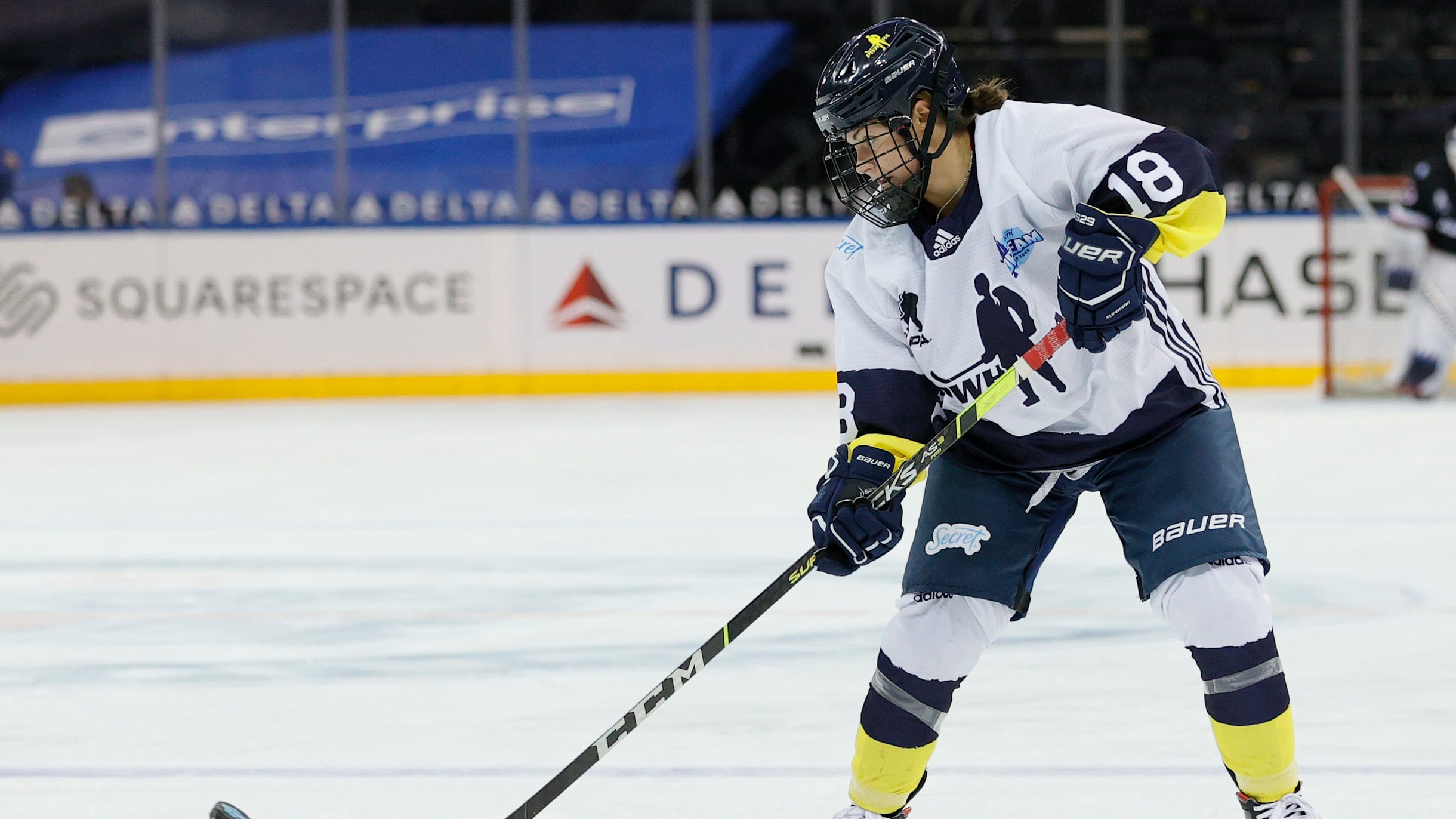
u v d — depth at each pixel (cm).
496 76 4747
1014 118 806
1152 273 837
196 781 1064
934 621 830
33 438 3503
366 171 4706
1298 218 4416
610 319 4488
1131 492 823
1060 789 1011
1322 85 4862
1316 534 2005
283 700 1284
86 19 4722
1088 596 1628
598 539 2072
